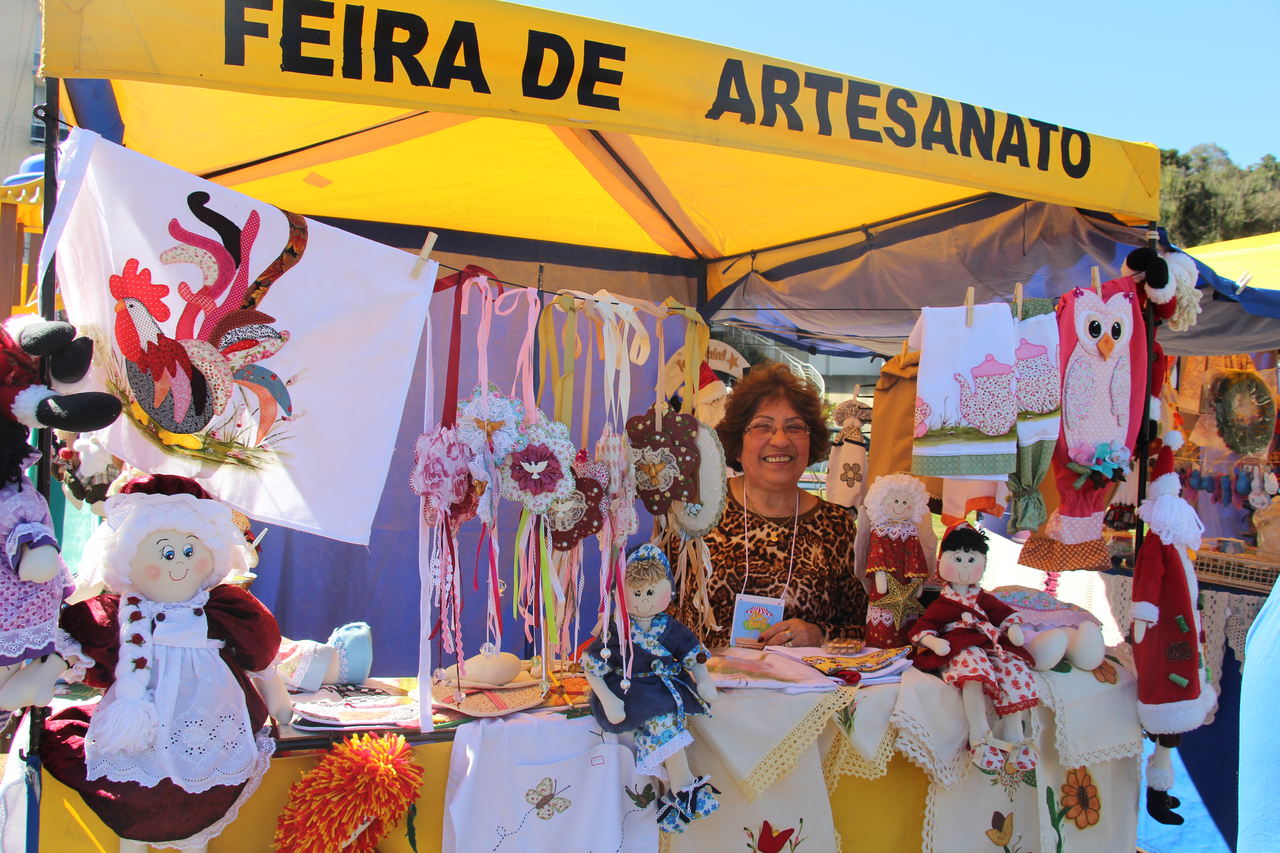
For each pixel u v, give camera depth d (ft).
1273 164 71.77
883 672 9.81
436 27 7.18
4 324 6.43
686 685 8.54
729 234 15.67
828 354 24.40
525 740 8.18
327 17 6.89
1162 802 10.69
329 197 14.52
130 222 6.79
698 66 8.12
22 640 6.15
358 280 7.39
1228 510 19.34
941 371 9.98
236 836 7.50
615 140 11.32
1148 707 10.43
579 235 16.56
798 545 11.87
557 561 8.50
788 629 11.07
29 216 12.34
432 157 12.34
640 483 9.22
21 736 7.11
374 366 7.46
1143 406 10.65
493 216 15.49
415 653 13.47
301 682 8.75
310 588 13.30
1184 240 70.90
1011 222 12.53
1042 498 10.06
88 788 6.57
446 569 7.99
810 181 12.61
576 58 7.63
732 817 8.99
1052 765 10.24
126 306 6.81
